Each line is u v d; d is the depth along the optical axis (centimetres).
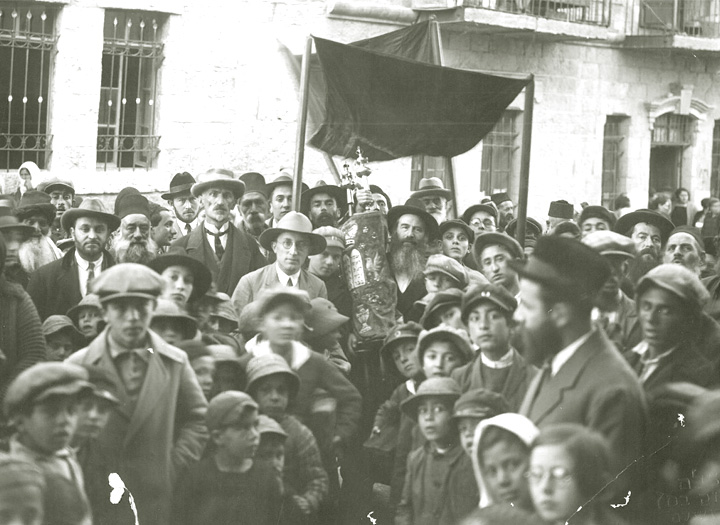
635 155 2148
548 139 1970
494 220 970
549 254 360
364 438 554
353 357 618
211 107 1418
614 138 2128
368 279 645
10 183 1240
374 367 616
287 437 467
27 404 367
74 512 365
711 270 745
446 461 449
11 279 625
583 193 2042
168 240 850
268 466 440
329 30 1533
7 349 454
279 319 503
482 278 649
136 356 414
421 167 1698
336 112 734
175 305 485
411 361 559
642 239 765
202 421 427
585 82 2028
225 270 727
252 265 732
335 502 498
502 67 1888
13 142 1276
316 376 504
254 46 1438
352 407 512
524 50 1917
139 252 699
